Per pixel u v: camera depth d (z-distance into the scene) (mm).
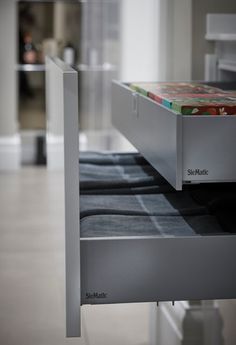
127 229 1724
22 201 4863
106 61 6102
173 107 1689
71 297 1574
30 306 3025
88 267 1586
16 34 6016
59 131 1783
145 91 2158
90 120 6164
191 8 2898
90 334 2750
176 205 1987
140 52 5332
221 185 2207
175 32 3035
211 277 1601
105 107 6148
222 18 2826
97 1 5984
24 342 2668
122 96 2426
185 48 2973
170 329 2684
